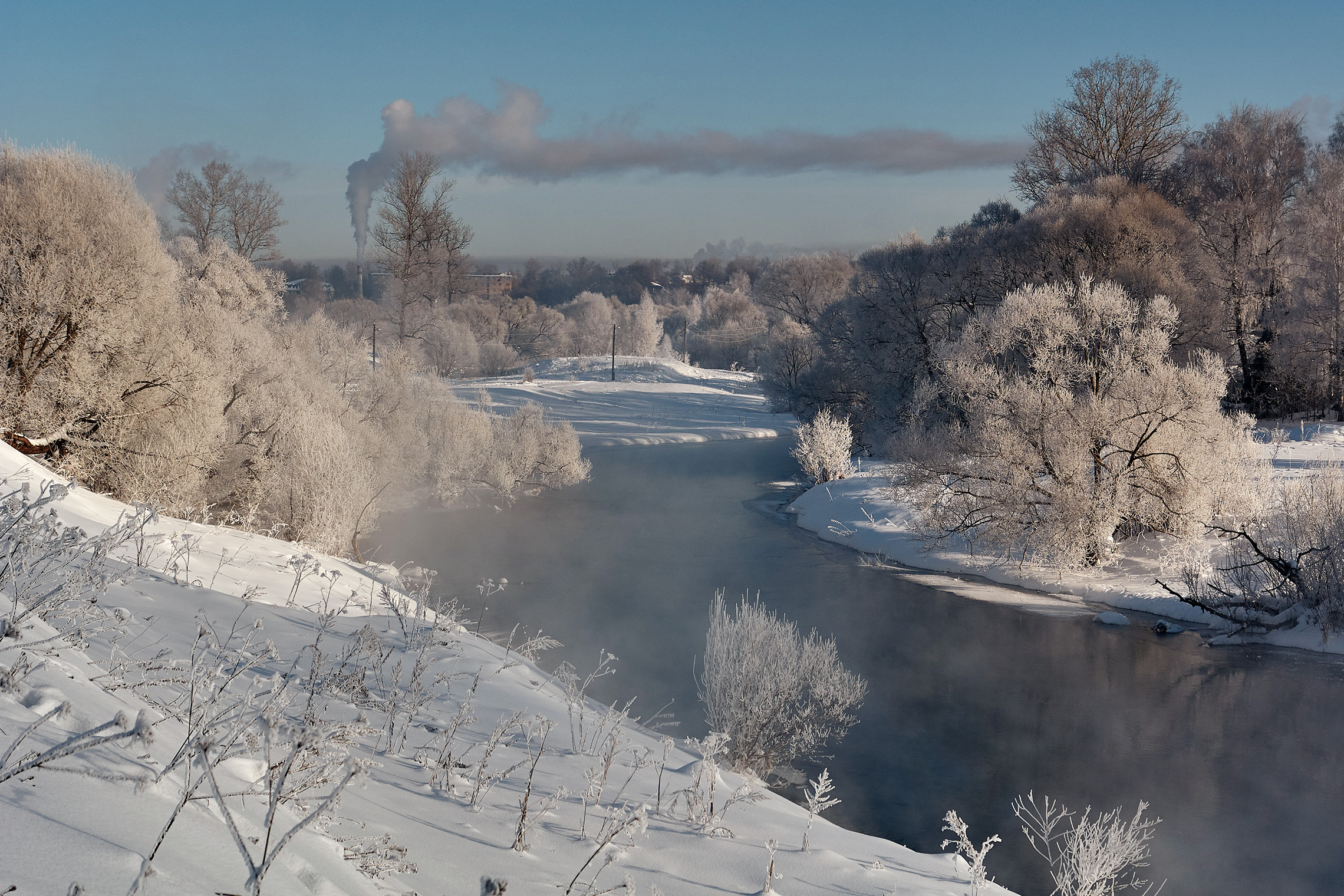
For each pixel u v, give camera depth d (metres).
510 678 6.94
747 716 10.41
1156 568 20.97
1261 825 9.66
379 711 4.86
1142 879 8.45
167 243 36.09
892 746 11.77
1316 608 17.20
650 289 197.50
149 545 8.41
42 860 1.34
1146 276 34.97
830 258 85.12
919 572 22.73
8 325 15.79
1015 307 23.72
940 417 31.70
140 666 3.27
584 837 3.53
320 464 19.44
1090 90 50.19
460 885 2.51
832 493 30.97
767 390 68.75
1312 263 42.03
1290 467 27.28
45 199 16.36
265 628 6.39
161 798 1.81
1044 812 9.88
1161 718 13.03
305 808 2.46
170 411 17.58
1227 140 45.78
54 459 15.48
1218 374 21.42
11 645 2.35
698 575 22.11
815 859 4.06
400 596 11.82
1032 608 19.55
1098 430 21.28
